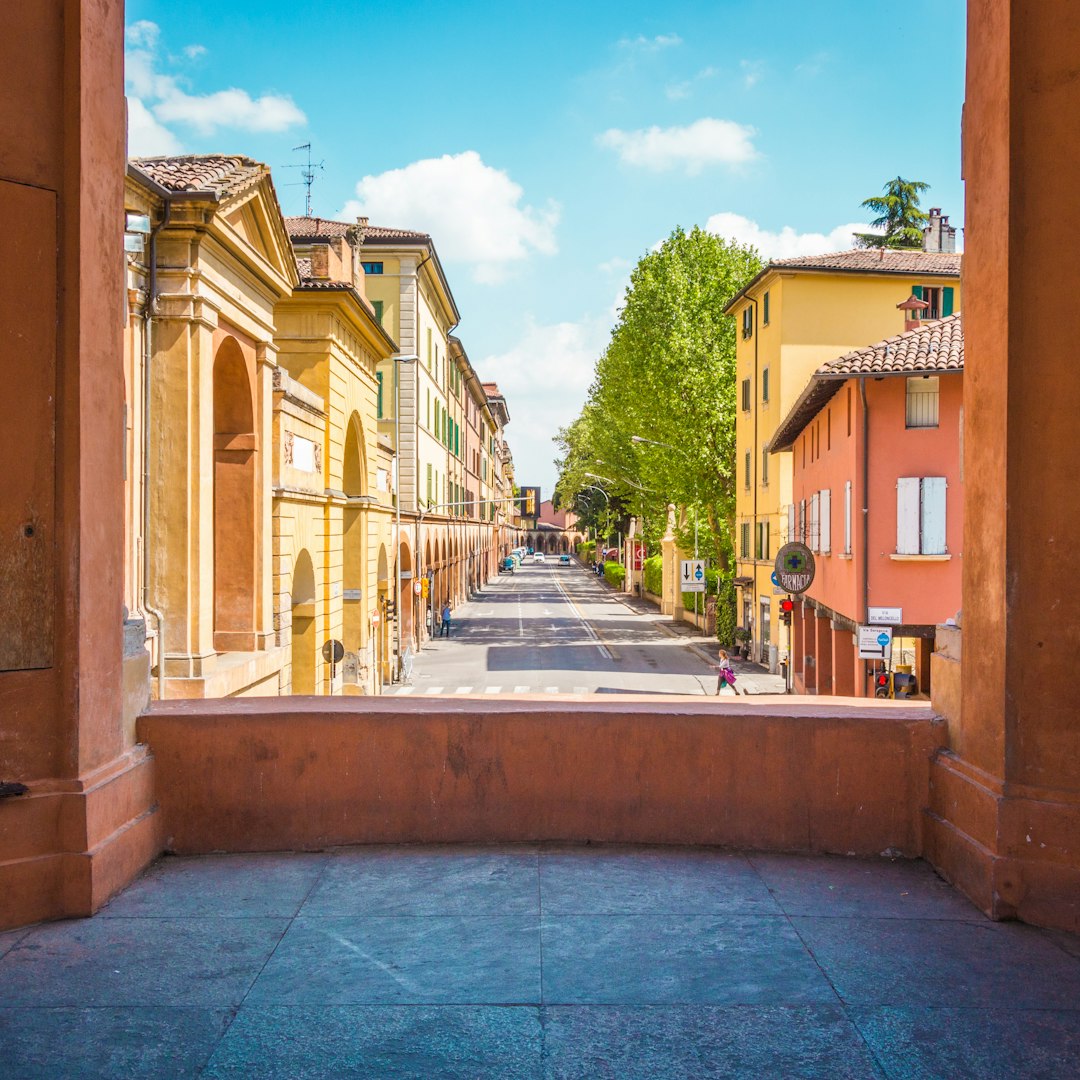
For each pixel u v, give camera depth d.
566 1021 4.22
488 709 6.43
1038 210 5.33
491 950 4.89
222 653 20.23
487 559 110.06
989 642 5.55
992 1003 4.39
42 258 5.35
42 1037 4.08
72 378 5.40
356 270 29.55
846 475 27.02
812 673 34.09
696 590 50.50
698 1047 4.02
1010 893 5.27
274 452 21.77
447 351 61.19
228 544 20.39
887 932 5.13
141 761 6.04
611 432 63.94
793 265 40.94
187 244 16.78
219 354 19.50
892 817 6.24
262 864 6.05
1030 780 5.34
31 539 5.31
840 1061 3.92
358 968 4.70
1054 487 5.30
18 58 5.29
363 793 6.35
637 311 49.50
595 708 6.48
